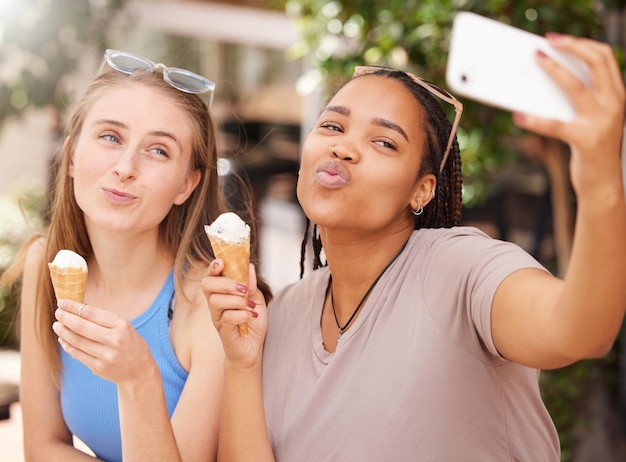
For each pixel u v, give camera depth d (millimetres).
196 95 2100
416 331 1651
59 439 2295
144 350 1632
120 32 7051
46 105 6316
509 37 1209
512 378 1662
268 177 8273
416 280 1709
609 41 5133
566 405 4367
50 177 2402
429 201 1849
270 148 8281
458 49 1237
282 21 7805
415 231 1815
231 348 1756
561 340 1277
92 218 1997
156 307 2139
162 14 7320
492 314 1467
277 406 1840
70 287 1668
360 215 1699
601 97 1082
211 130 2158
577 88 1085
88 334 1590
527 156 7145
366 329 1727
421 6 4219
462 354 1601
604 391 4852
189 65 7621
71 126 2113
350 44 4750
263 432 1809
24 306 2309
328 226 1711
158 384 1659
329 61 4566
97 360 1606
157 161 2006
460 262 1620
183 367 2111
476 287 1535
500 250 1563
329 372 1734
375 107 1722
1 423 4352
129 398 1638
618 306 1202
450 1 4059
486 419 1628
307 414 1752
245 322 1679
